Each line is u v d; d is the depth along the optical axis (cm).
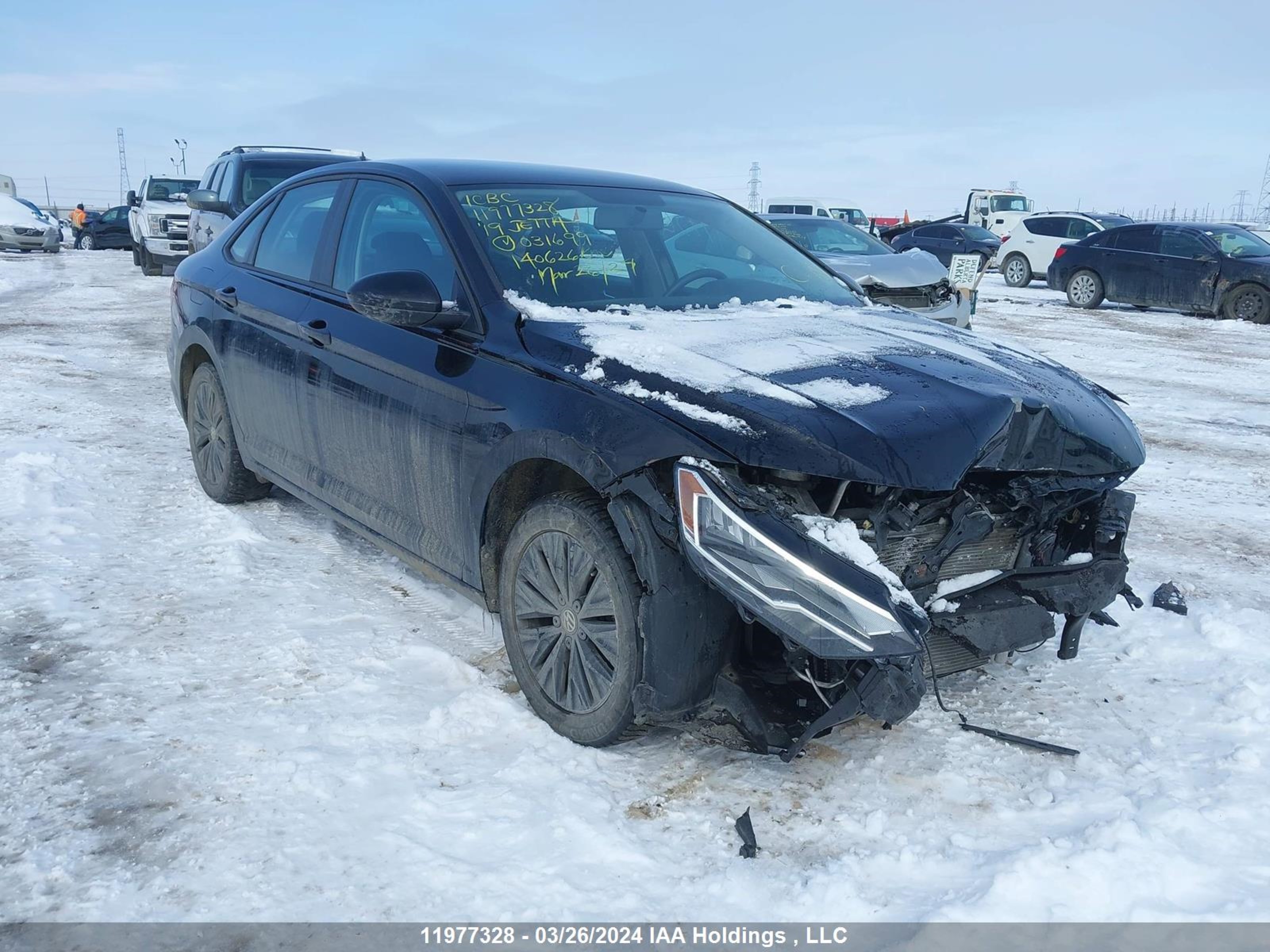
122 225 3167
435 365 343
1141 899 234
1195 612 407
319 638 371
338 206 432
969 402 281
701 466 259
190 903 230
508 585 320
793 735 268
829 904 233
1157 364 1197
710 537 256
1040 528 316
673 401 276
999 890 234
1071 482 305
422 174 393
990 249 2580
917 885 242
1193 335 1485
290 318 430
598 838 254
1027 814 272
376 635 377
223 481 514
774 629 251
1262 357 1266
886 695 250
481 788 277
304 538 483
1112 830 253
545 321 325
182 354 532
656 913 230
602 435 280
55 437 643
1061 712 331
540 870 244
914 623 252
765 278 407
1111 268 1800
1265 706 331
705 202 448
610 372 294
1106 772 293
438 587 428
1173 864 243
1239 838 259
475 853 250
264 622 385
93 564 438
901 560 286
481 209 371
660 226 405
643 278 373
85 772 280
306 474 432
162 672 341
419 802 270
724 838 259
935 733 314
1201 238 1711
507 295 339
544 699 310
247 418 478
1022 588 313
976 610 297
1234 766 295
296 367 423
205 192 1038
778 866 248
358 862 245
